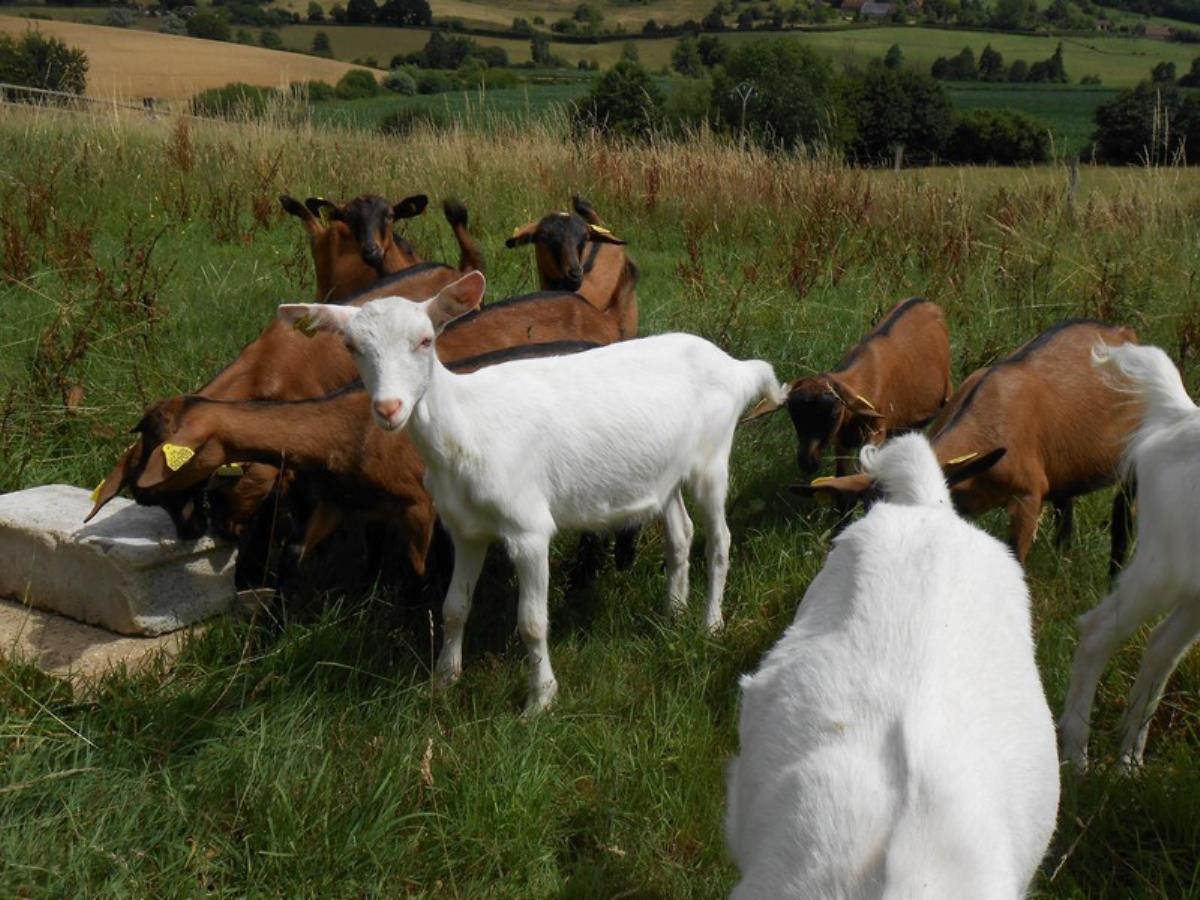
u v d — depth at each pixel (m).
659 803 4.30
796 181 12.98
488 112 16.95
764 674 3.21
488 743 4.48
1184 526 4.11
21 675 4.64
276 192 12.78
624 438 5.12
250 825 4.01
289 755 4.22
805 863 2.60
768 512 6.44
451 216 7.67
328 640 4.98
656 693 4.98
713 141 15.46
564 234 8.05
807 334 8.49
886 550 3.28
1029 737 2.96
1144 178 12.34
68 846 3.82
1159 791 4.18
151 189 12.66
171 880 3.79
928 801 2.59
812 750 2.84
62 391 6.80
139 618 5.17
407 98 34.59
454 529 4.88
